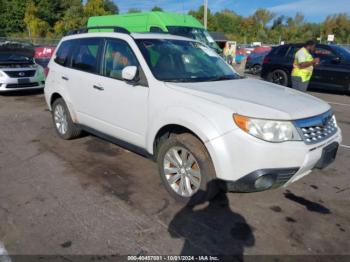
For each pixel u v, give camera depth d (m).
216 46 12.59
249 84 3.93
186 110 3.23
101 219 3.16
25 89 9.63
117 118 4.14
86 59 4.73
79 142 5.41
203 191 3.21
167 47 4.18
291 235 2.97
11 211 3.28
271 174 2.91
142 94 3.71
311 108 3.21
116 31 4.61
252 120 2.89
